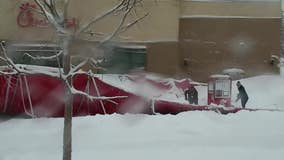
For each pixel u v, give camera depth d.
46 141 14.94
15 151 13.62
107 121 17.14
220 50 35.53
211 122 17.67
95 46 10.30
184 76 35.09
